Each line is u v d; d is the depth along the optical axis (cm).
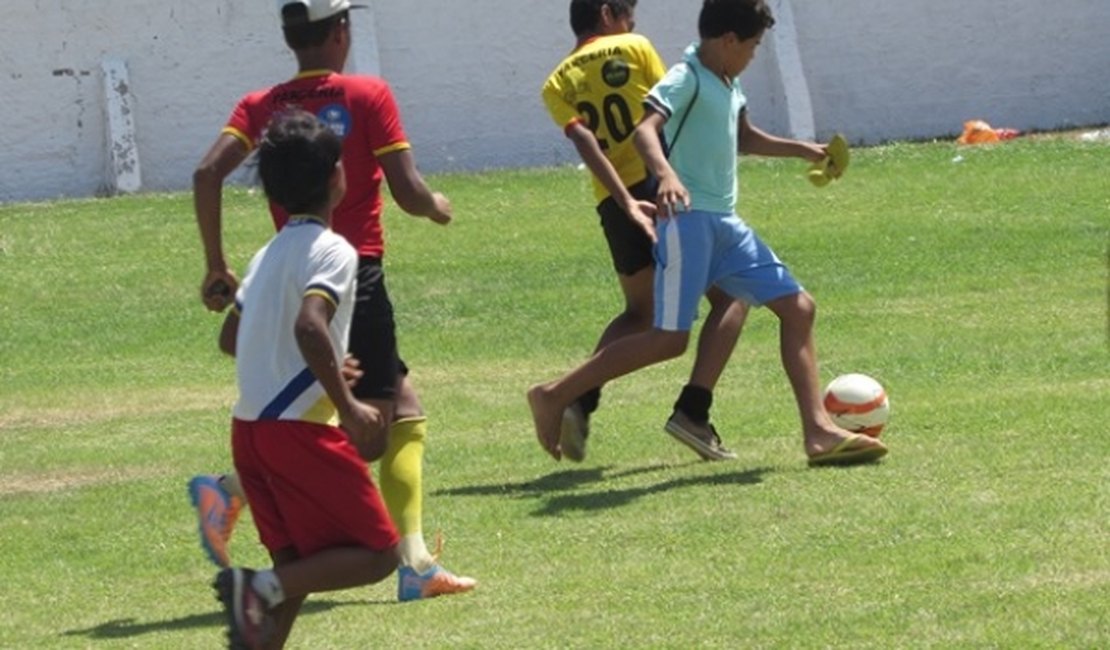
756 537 2647
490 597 2448
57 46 7950
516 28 8475
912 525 2639
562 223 6562
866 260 5619
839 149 3238
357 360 2383
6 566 2795
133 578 2691
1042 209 6353
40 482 3447
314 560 2005
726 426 3534
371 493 2023
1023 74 9012
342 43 2483
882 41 8912
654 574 2495
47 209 7400
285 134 2003
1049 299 4862
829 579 2406
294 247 1991
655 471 3186
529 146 8519
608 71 3372
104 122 8000
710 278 3117
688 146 3062
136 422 4016
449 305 5278
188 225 6781
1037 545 2491
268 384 1995
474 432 3700
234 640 1961
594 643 2195
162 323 5225
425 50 8394
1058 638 2106
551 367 4475
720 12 3034
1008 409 3450
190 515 3084
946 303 4888
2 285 5791
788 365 3111
